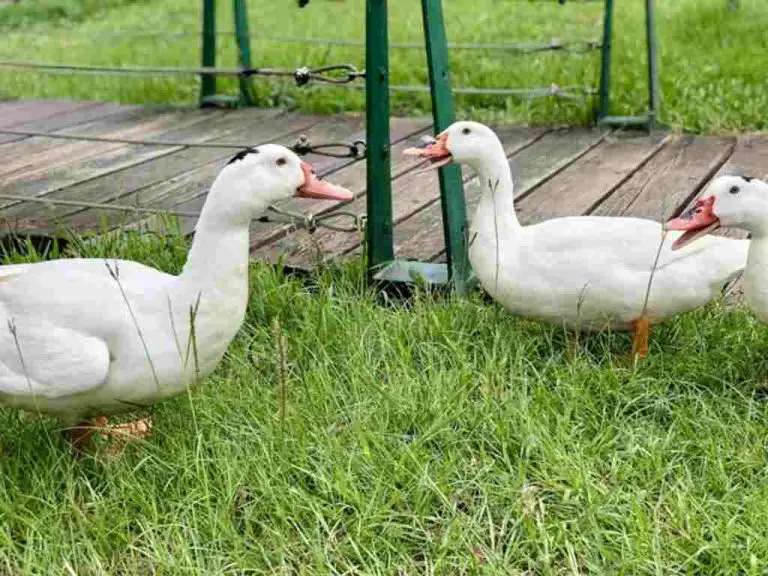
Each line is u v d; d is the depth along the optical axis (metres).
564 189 2.77
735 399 1.76
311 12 5.53
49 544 1.48
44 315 1.55
